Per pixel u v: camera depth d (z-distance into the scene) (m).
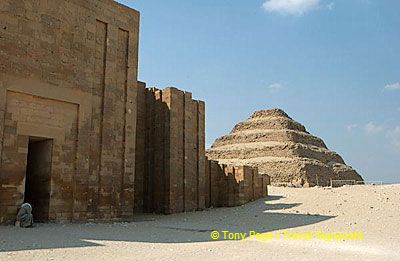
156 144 28.98
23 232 14.22
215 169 32.81
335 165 73.94
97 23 22.12
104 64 22.20
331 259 10.76
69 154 19.78
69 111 20.05
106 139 21.70
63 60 19.88
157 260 9.81
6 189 16.95
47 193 18.83
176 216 25.58
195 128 31.08
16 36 18.03
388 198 27.00
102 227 17.30
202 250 11.73
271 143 71.94
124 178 22.36
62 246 11.30
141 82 30.39
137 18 24.56
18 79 17.88
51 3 19.62
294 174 62.72
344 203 26.81
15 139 17.59
